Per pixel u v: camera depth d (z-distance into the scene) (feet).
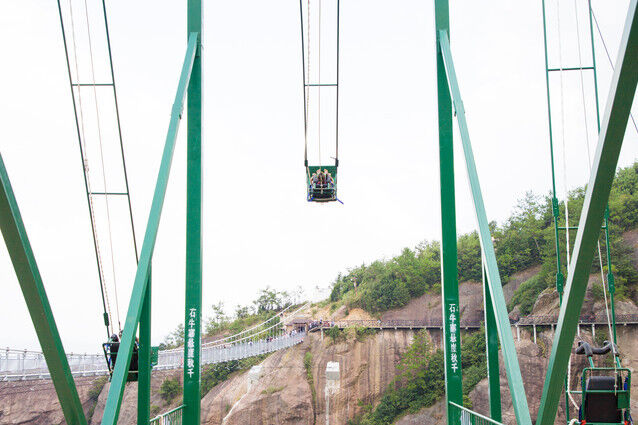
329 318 215.31
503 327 24.25
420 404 173.68
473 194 28.43
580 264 18.17
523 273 203.10
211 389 196.44
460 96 32.53
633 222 179.93
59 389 20.36
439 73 35.37
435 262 214.69
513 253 208.44
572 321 19.12
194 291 32.76
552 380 20.16
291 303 273.54
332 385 177.06
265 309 276.21
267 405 175.52
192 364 31.99
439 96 35.19
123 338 24.12
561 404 146.30
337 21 47.47
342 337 185.57
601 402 22.75
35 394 175.22
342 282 237.04
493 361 29.84
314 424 173.27
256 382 182.09
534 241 206.80
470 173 29.12
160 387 200.34
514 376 22.52
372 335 186.50
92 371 146.00
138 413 26.84
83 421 21.45
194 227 33.30
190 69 33.60
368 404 177.47
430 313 201.26
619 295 165.68
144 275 25.98
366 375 180.86
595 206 17.28
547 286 186.80
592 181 17.26
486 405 166.40
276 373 182.29
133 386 195.62
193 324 32.37
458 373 32.48
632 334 152.56
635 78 15.55
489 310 29.68
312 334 187.83
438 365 178.40
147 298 27.14
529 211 219.00
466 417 27.30
